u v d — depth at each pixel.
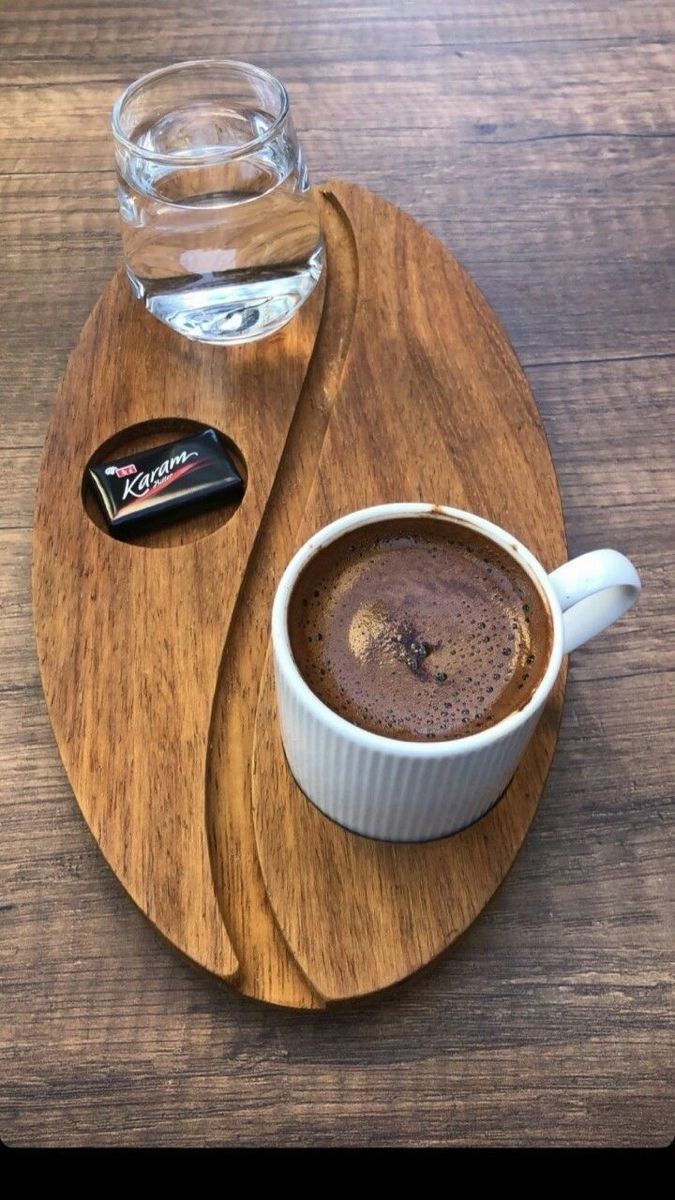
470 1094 0.22
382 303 0.34
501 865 0.24
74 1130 0.22
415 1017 0.23
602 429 0.33
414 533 0.24
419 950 0.23
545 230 0.38
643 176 0.39
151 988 0.23
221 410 0.32
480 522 0.24
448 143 0.40
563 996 0.23
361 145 0.40
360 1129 0.22
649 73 0.43
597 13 0.45
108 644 0.27
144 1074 0.22
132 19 0.44
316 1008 0.23
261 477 0.30
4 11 0.45
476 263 0.37
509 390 0.32
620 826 0.25
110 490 0.30
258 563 0.29
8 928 0.24
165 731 0.26
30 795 0.26
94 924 0.24
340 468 0.30
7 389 0.34
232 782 0.25
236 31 0.44
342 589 0.24
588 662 0.28
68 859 0.25
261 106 0.34
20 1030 0.23
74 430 0.31
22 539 0.30
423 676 0.22
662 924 0.24
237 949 0.23
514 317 0.35
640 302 0.36
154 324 0.34
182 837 0.24
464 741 0.21
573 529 0.30
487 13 0.45
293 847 0.24
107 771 0.25
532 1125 0.22
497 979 0.23
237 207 0.31
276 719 0.26
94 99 0.41
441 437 0.31
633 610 0.29
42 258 0.37
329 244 0.36
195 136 0.34
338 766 0.22
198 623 0.27
